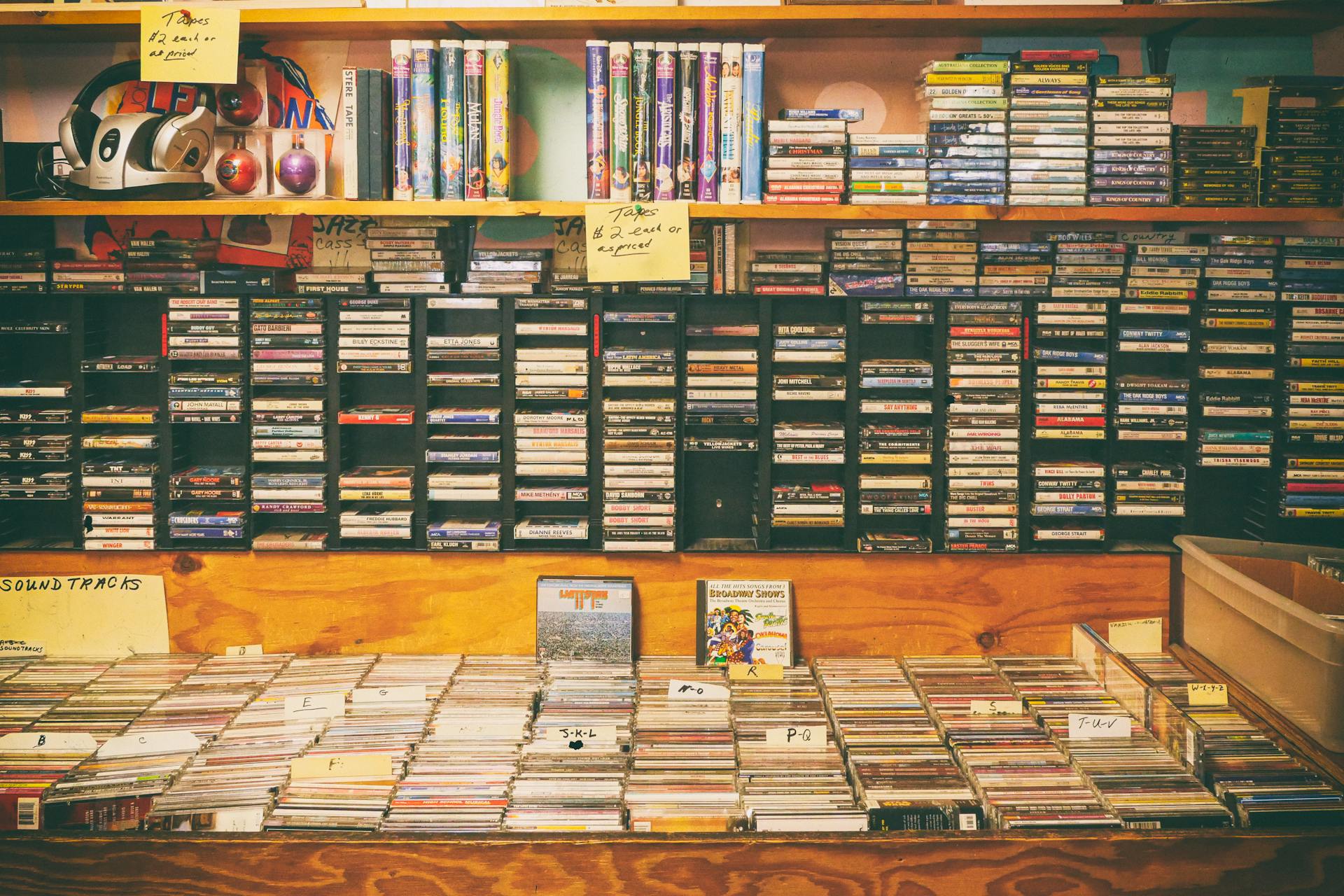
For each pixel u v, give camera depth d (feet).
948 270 7.37
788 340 7.43
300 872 5.67
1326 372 7.67
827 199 7.14
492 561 7.69
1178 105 7.80
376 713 6.79
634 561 7.68
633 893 5.65
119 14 6.91
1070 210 7.15
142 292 7.39
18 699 6.95
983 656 7.68
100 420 7.47
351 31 7.35
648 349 7.53
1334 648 6.02
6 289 7.34
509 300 7.40
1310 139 7.14
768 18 6.92
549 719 6.69
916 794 5.91
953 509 7.51
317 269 7.88
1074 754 6.35
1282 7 6.86
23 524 7.98
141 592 7.67
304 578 7.68
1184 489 7.51
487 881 5.65
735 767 6.26
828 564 7.66
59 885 5.74
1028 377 7.47
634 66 7.06
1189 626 7.53
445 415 7.50
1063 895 5.65
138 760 6.29
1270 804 5.69
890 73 7.75
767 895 5.65
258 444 7.50
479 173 7.13
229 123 7.70
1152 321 7.79
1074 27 7.29
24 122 7.84
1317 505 7.43
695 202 7.14
